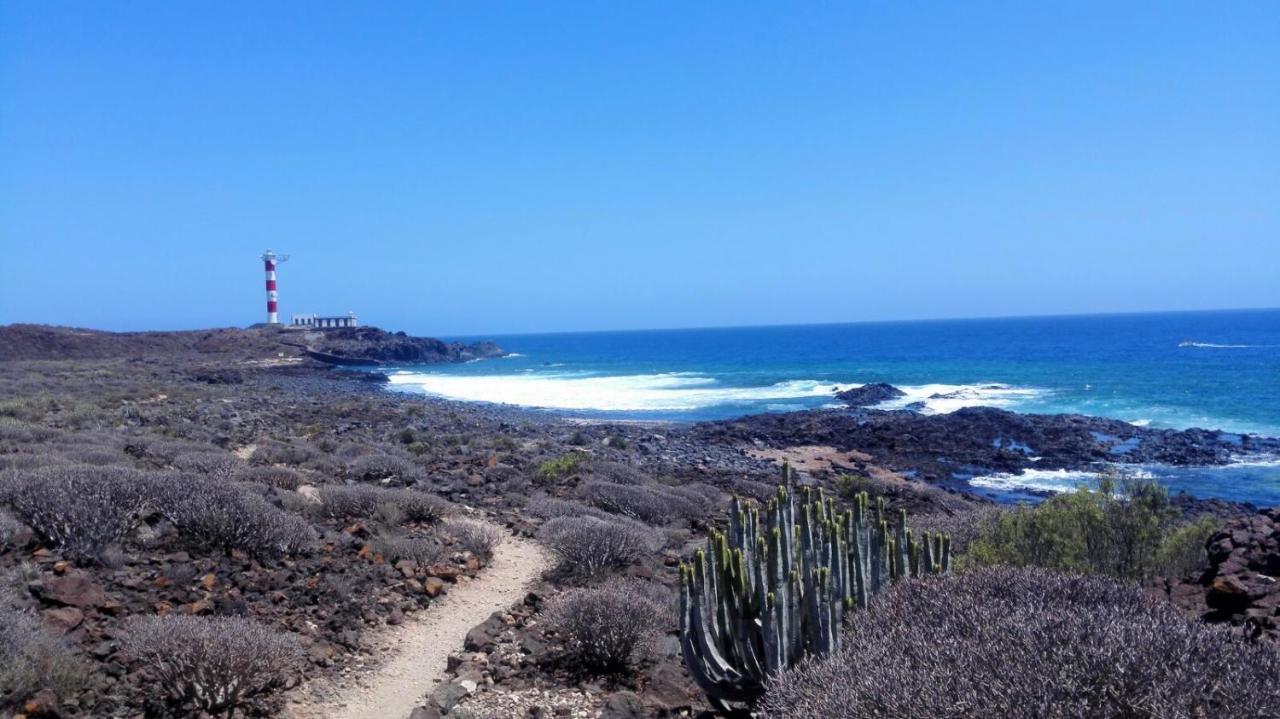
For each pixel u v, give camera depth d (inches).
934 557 220.5
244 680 240.7
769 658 197.0
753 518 221.9
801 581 202.2
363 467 677.9
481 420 1475.1
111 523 361.4
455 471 757.3
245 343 4008.4
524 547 470.6
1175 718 123.6
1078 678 132.5
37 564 322.7
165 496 393.1
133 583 319.6
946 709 131.4
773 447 1296.8
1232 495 938.1
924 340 5802.2
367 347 4313.5
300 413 1397.6
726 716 226.5
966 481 1057.5
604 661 279.7
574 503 588.7
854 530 211.6
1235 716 125.2
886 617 179.9
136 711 229.0
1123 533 314.0
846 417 1512.1
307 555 394.0
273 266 5024.6
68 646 251.8
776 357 4156.0
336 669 278.4
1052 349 3964.1
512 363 4441.4
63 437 721.0
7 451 606.5
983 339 5654.5
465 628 330.0
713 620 218.1
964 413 1456.7
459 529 473.4
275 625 302.2
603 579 394.3
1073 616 155.6
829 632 187.6
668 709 244.1
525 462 866.1
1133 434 1295.5
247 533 380.2
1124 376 2338.8
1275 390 1888.5
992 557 302.0
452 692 256.7
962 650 147.6
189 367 2987.2
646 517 602.5
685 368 3481.8
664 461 1069.8
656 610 299.1
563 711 247.9
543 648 297.4
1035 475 1085.8
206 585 329.7
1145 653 136.3
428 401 1943.9
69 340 3462.1
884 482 913.5
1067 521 316.8
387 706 257.0
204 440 893.8
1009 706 128.8
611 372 3403.1
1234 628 203.2
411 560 401.7
